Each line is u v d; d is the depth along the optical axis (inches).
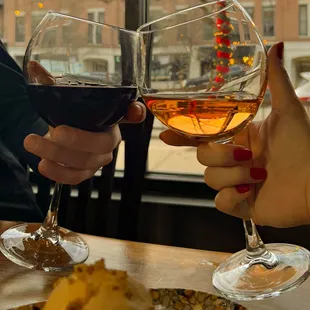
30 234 29.0
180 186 61.2
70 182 29.5
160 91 22.7
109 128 28.3
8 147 43.4
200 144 24.8
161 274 25.1
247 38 22.1
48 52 25.8
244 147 24.7
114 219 59.7
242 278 23.3
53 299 15.9
